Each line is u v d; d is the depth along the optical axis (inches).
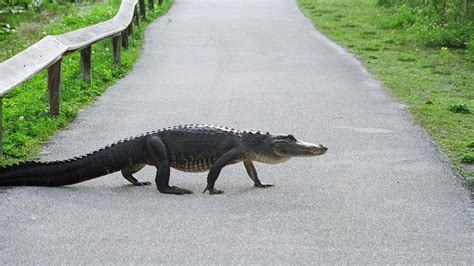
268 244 245.1
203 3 1130.0
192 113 449.1
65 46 452.4
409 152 367.9
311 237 252.1
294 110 459.5
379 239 251.6
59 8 994.1
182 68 612.4
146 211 276.8
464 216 276.8
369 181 319.0
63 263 228.7
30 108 445.4
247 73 590.9
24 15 904.9
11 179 304.0
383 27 855.1
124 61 620.1
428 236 255.4
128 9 734.5
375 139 392.8
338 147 375.9
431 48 725.9
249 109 461.1
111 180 319.6
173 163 305.9
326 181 318.7
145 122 426.9
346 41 766.5
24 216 268.4
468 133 410.0
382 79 571.8
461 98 508.7
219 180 320.5
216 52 695.7
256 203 287.6
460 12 799.1
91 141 384.5
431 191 306.2
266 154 302.5
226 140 302.8
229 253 237.3
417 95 514.9
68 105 459.2
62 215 270.5
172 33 812.0
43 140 385.1
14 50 676.7
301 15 984.3
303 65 629.3
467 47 708.0
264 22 911.0
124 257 233.5
